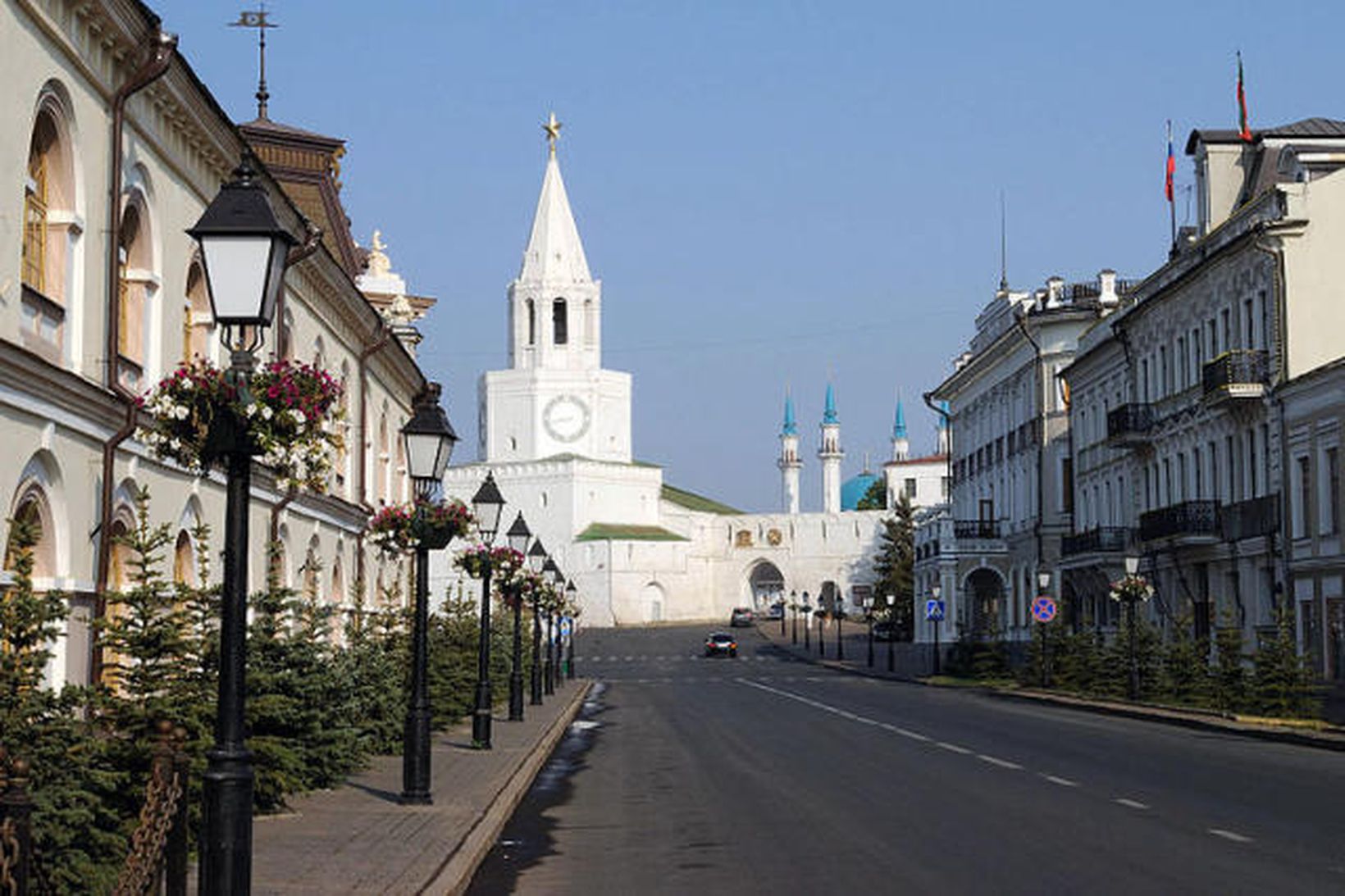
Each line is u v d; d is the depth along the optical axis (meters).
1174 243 64.69
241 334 11.32
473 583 153.75
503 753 30.58
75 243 19.67
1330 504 47.62
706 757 31.48
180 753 11.19
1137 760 28.78
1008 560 90.00
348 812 20.28
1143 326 64.88
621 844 18.58
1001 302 89.69
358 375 40.91
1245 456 54.19
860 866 16.19
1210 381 53.75
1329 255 50.88
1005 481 90.44
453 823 19.06
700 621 176.25
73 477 19.47
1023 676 65.69
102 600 20.06
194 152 24.50
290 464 12.71
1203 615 58.47
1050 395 81.19
